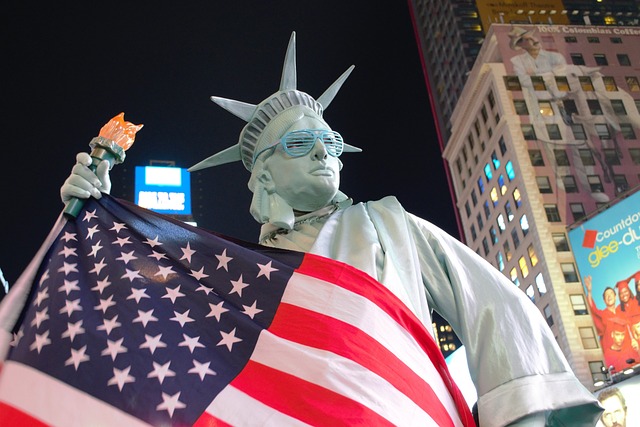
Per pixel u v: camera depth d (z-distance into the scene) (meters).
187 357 5.36
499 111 79.38
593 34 85.31
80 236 6.43
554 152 76.00
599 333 60.75
